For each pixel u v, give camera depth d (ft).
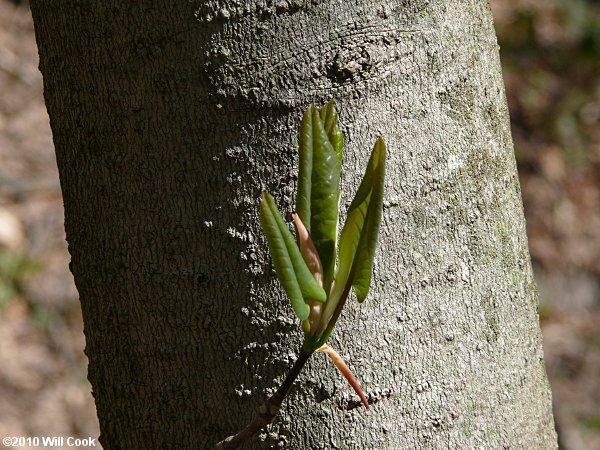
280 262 6.11
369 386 6.49
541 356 6.75
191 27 6.42
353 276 6.16
